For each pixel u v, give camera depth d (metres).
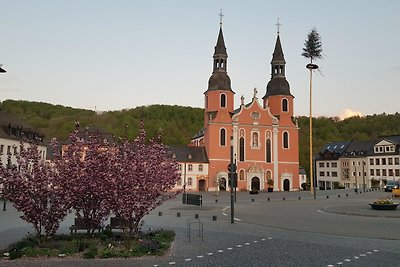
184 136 143.12
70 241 18.34
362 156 120.56
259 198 62.53
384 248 17.98
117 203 17.30
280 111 95.62
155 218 31.95
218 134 90.94
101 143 18.84
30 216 17.30
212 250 17.53
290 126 95.19
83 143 18.45
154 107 166.88
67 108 154.12
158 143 19.09
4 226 26.27
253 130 93.00
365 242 19.67
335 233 22.95
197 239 20.56
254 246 18.55
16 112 138.12
